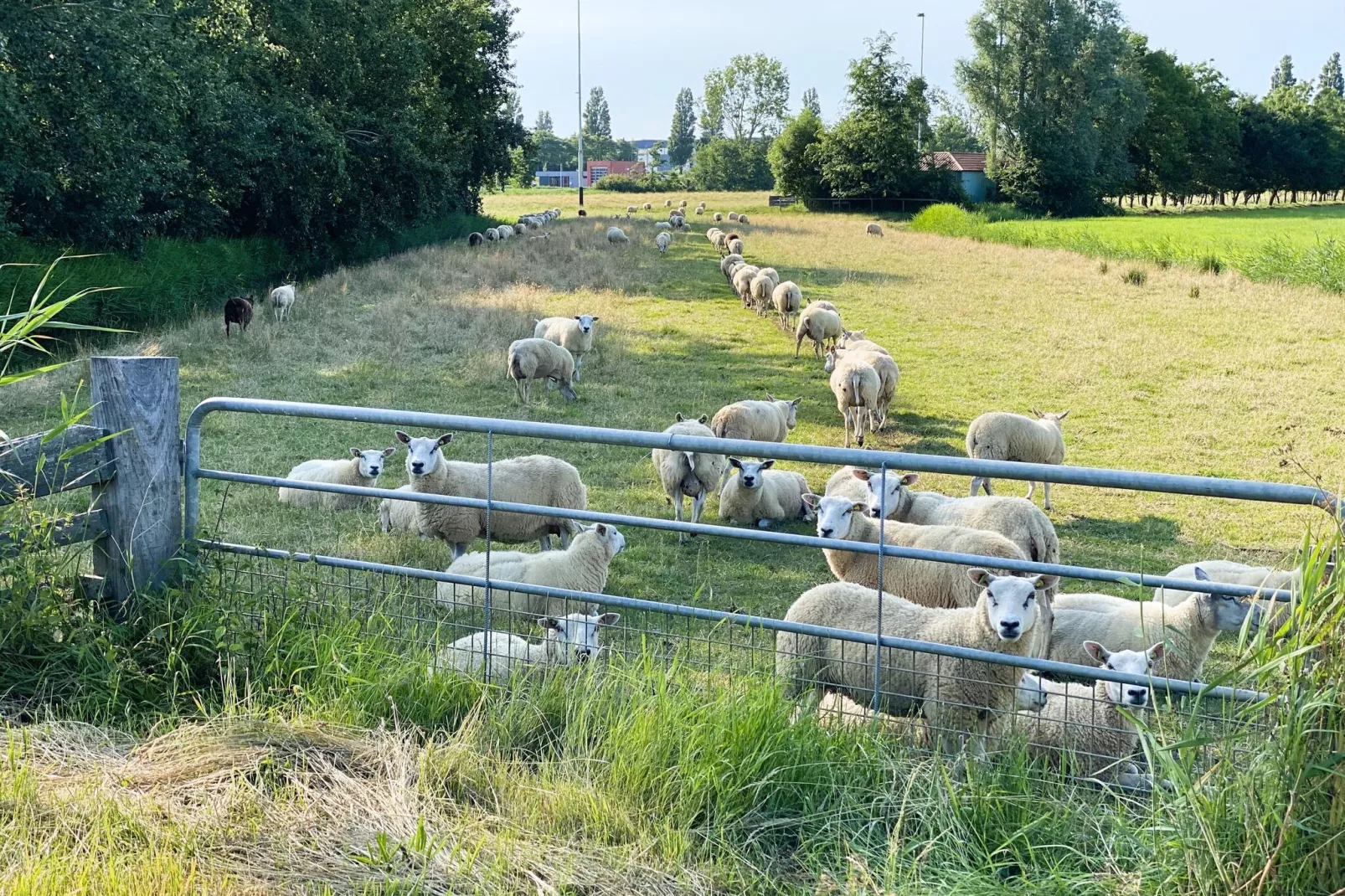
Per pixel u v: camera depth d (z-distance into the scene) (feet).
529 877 10.98
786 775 13.00
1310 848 10.18
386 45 116.78
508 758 13.78
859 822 12.42
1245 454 43.78
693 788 12.53
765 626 14.85
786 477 37.65
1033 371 61.00
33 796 11.65
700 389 57.52
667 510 36.96
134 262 76.38
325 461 37.37
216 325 68.80
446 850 11.30
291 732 13.53
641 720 13.52
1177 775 10.96
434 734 13.62
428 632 19.26
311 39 105.60
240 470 38.32
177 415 17.01
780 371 63.16
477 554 26.68
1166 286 93.97
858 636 14.47
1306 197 424.05
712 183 447.01
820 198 259.19
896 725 15.34
